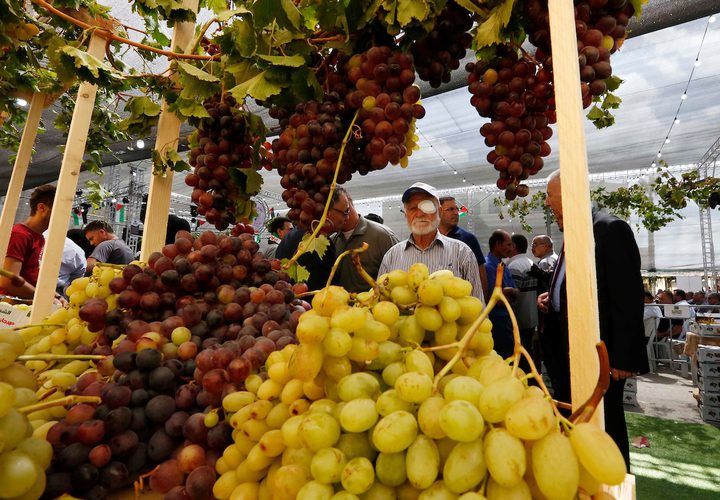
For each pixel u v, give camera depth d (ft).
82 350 3.04
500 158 4.00
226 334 3.09
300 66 3.93
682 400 16.02
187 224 11.71
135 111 4.82
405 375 1.77
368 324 2.10
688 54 14.78
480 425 1.53
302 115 4.12
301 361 1.91
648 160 28.12
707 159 27.07
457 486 1.51
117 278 3.29
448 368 1.88
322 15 4.02
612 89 4.62
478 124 19.57
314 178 4.01
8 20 5.19
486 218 38.55
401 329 2.25
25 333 3.39
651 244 38.75
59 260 4.47
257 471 2.02
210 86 4.44
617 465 1.36
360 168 4.32
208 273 3.17
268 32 4.16
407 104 3.77
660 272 39.91
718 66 15.48
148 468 2.38
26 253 9.74
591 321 1.81
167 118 4.84
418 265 2.36
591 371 1.79
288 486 1.73
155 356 2.44
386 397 1.81
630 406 14.90
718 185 26.81
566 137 1.95
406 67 3.79
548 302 8.43
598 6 3.40
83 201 23.20
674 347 22.16
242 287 3.33
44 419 2.52
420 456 1.61
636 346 6.48
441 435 1.63
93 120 9.79
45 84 6.29
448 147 23.09
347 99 4.01
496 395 1.58
